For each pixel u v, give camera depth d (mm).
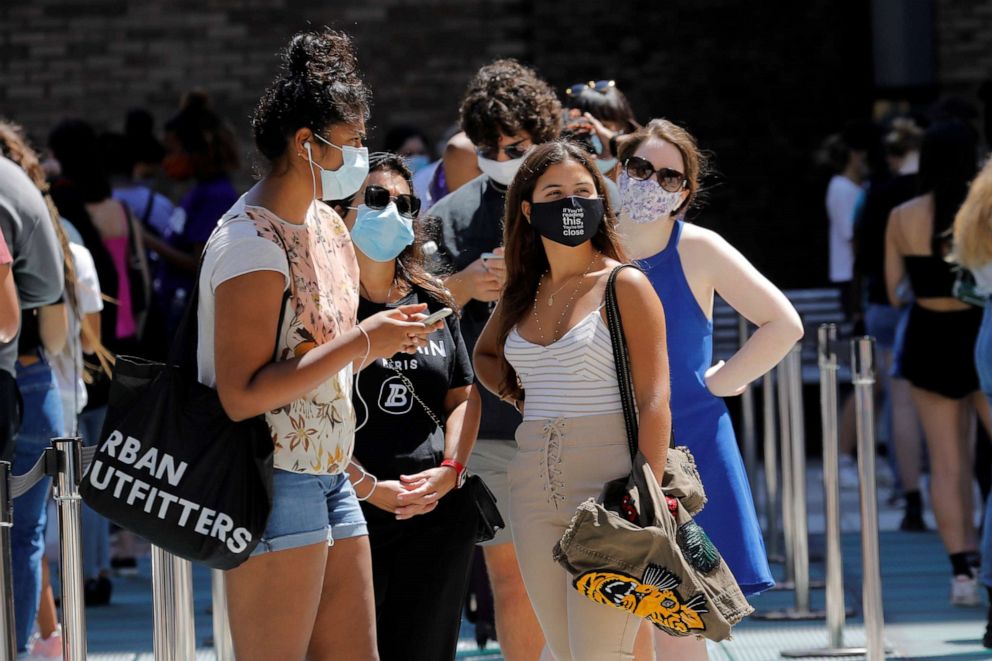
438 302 10703
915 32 26781
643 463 9016
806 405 27234
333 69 8586
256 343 8281
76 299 13617
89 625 16500
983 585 15469
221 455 8289
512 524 9664
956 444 16578
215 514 8258
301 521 8680
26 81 27406
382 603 10398
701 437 10516
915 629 15289
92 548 17297
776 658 14281
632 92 27547
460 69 27531
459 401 10711
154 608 10891
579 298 9477
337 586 9117
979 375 14922
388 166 10555
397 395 10352
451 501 10422
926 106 26859
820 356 14227
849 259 23766
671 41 27484
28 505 12836
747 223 27562
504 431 11586
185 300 20844
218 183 20781
